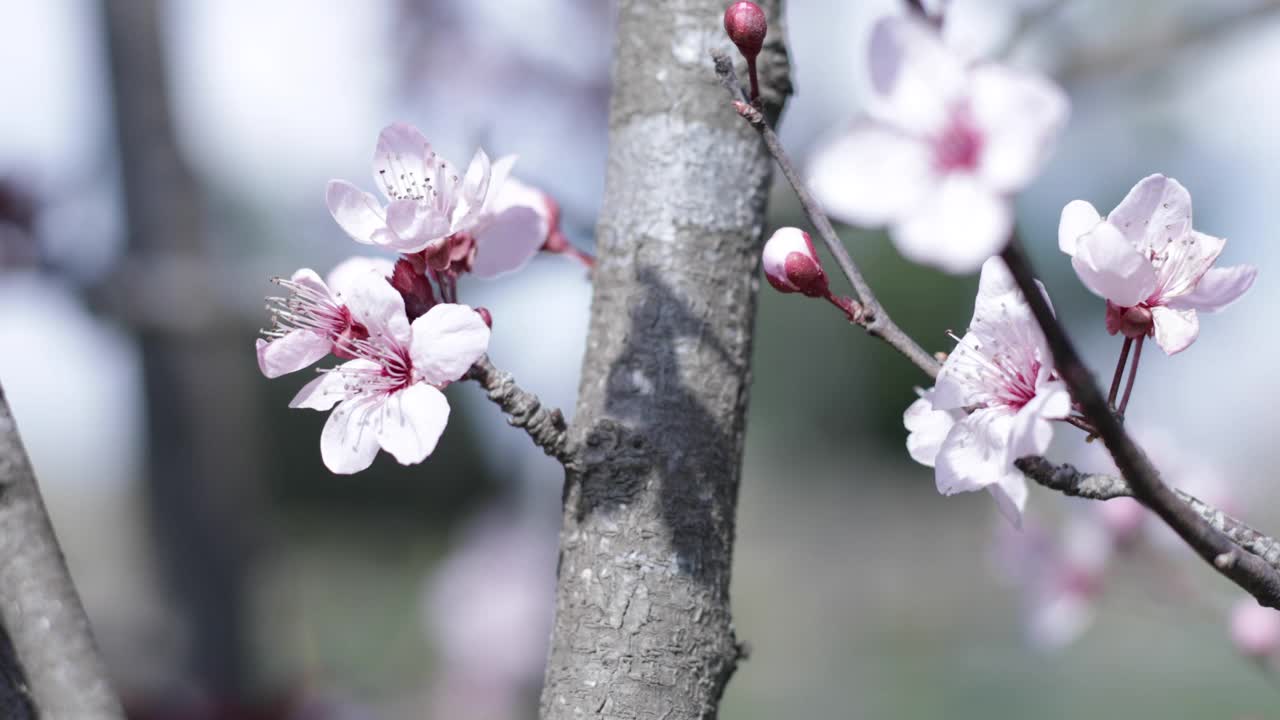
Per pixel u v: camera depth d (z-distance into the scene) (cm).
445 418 125
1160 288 125
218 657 361
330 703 389
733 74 116
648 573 138
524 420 134
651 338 146
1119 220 127
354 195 129
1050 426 111
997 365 121
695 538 140
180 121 373
